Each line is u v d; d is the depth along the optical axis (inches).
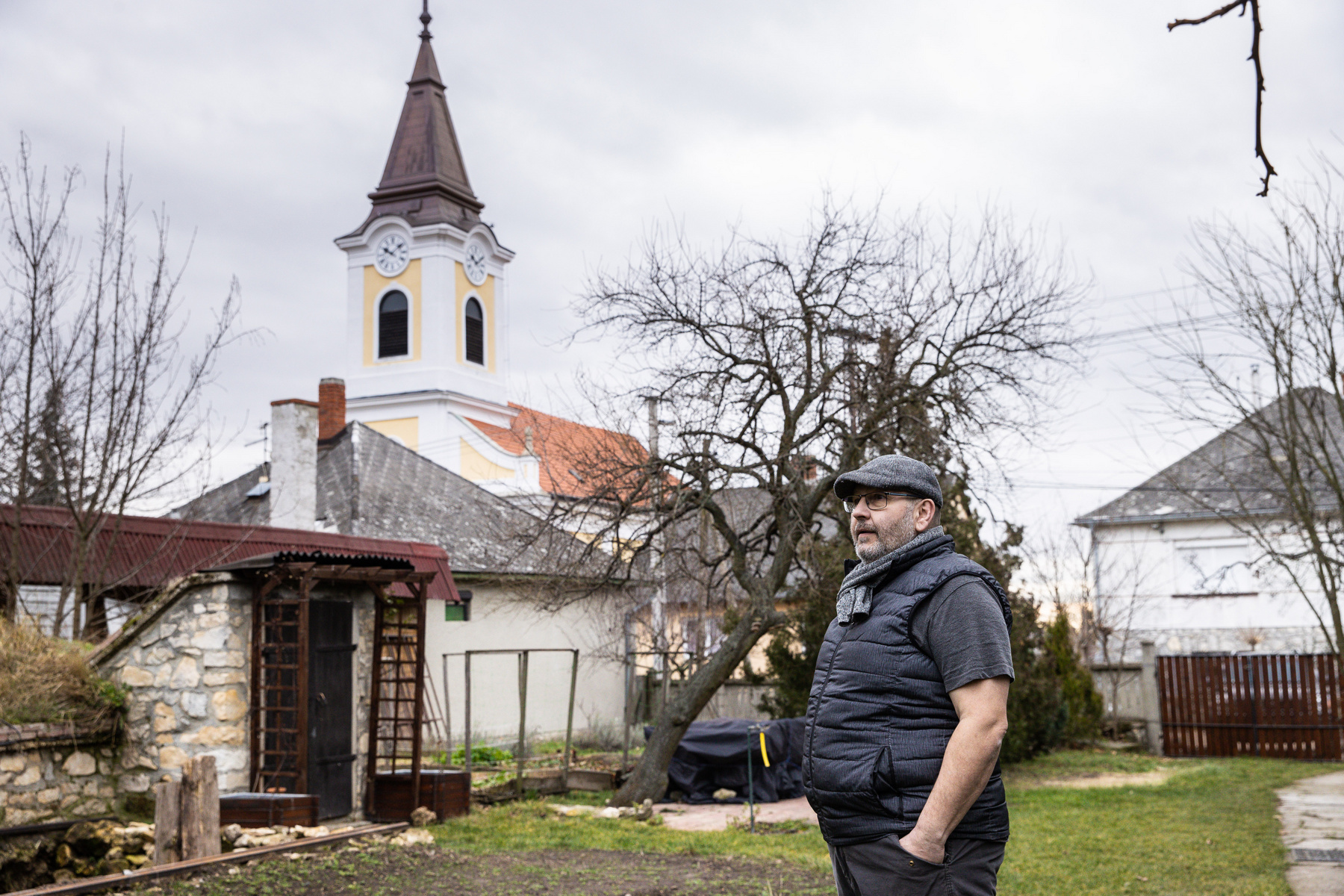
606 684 959.6
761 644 1018.7
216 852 334.3
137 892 291.7
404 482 965.8
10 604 496.4
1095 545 1149.7
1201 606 1101.7
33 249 512.4
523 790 531.8
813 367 524.4
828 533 824.9
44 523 559.5
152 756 422.6
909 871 127.0
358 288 2071.9
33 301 511.8
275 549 681.0
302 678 405.1
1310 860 374.6
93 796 418.3
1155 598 1122.7
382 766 524.1
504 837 418.0
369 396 2027.6
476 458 1921.8
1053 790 586.9
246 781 416.5
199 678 418.3
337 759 435.2
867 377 511.8
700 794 554.9
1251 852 390.6
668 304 533.3
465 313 2097.7
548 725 890.7
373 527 864.9
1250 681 768.9
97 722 418.9
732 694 818.8
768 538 549.0
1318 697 751.7
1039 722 725.9
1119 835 436.5
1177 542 1119.0
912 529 140.7
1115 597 1112.2
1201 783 604.7
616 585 679.7
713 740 559.5
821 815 136.6
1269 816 477.1
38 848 381.1
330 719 433.1
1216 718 775.7
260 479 1012.5
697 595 702.5
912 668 132.3
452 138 2134.6
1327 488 501.4
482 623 840.9
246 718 419.5
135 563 604.1
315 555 410.9
